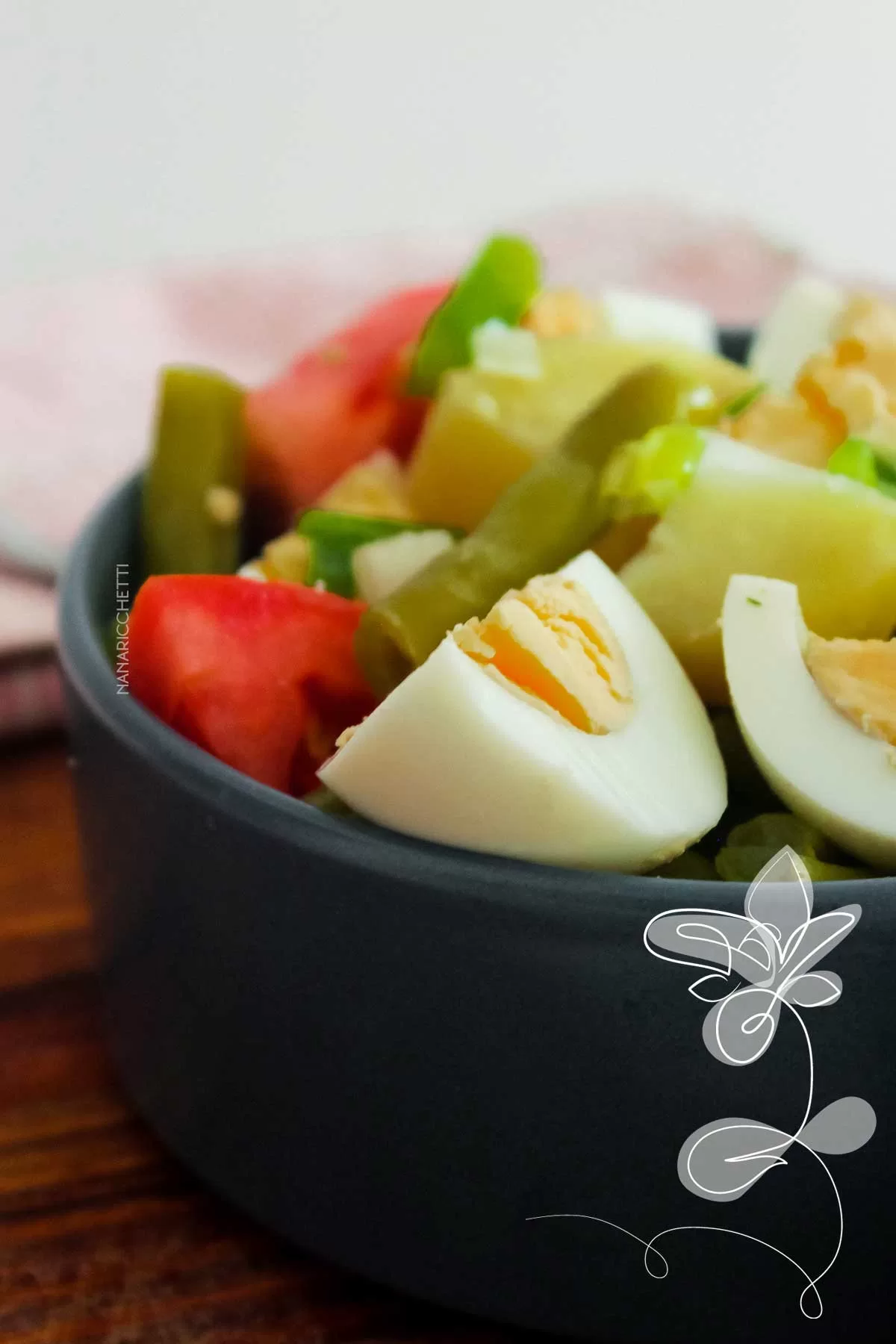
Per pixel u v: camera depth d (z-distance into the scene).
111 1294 0.31
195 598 0.31
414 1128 0.29
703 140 0.74
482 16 0.68
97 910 0.32
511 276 0.35
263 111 0.67
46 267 0.67
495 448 0.33
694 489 0.30
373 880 0.27
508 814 0.27
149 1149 0.33
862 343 0.32
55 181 0.66
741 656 0.29
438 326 0.35
